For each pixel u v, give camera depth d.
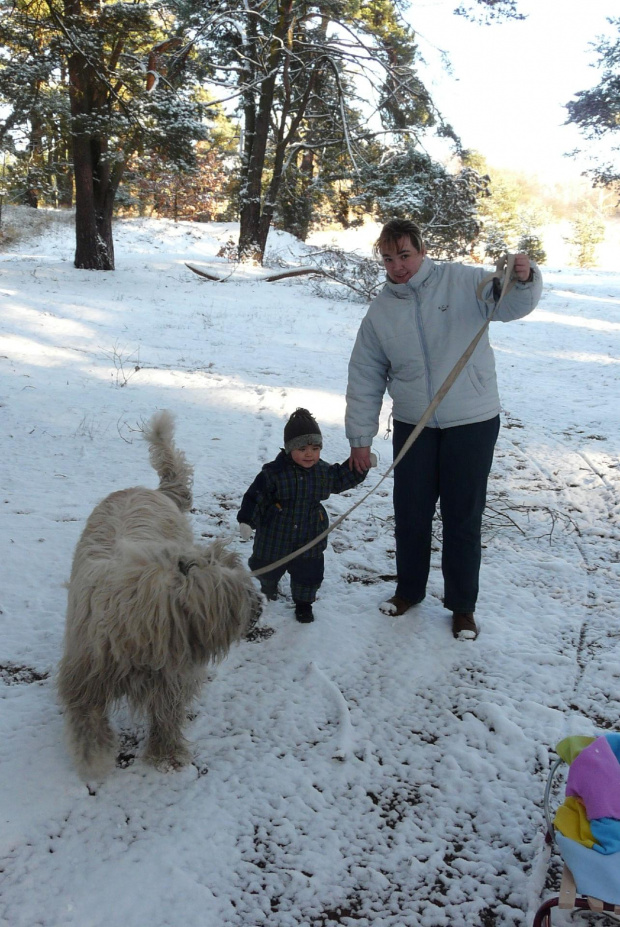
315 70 24.61
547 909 2.35
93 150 20.80
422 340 3.93
